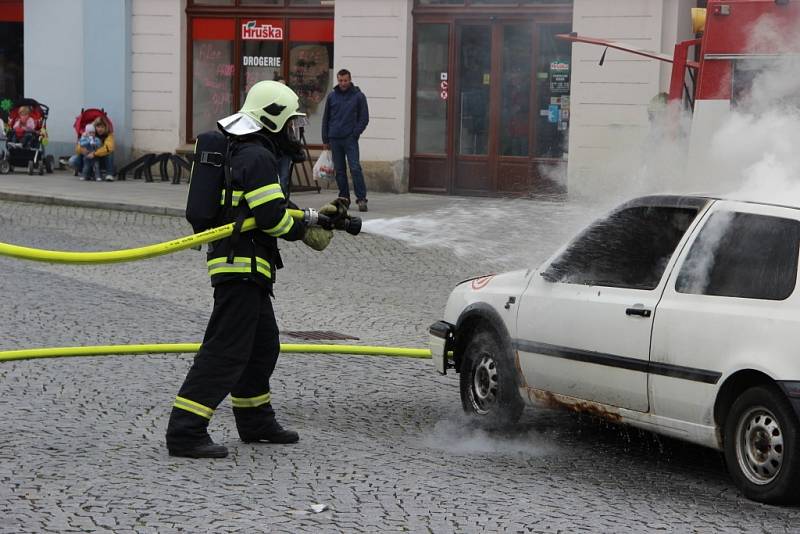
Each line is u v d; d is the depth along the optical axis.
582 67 25.03
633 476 8.41
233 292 8.41
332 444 9.00
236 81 29.00
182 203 23.98
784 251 7.63
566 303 8.82
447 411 10.30
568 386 8.80
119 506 7.21
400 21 26.81
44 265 16.92
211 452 8.40
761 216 7.86
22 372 10.95
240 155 8.38
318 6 28.08
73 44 30.31
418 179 27.34
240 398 8.84
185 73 29.33
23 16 31.50
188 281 16.25
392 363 12.19
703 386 7.78
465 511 7.32
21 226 20.81
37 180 27.77
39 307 13.94
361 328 13.89
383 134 27.19
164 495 7.46
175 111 29.30
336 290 16.27
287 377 11.35
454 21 26.59
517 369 9.30
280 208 8.31
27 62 30.89
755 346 7.51
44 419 9.38
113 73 29.59
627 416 8.39
